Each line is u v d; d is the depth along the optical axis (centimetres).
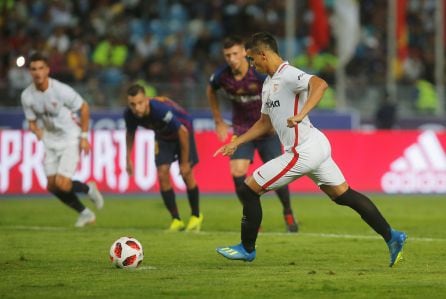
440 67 8850
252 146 4391
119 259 3094
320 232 4500
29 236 4247
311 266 3219
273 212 5644
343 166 7031
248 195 3114
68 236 4247
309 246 3847
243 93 4334
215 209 5809
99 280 2853
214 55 9138
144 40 9125
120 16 9375
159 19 9500
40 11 9325
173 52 9056
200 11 9538
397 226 4856
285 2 9644
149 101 4384
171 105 4466
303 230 4606
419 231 4591
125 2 9581
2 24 9069
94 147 6762
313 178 3070
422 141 7088
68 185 4628
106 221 5109
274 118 3038
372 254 3584
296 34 9612
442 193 7056
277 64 3023
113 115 7731
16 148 6756
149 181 6812
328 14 9594
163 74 8650
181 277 2912
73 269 3123
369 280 2844
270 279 2866
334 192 3061
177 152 4547
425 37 9931
